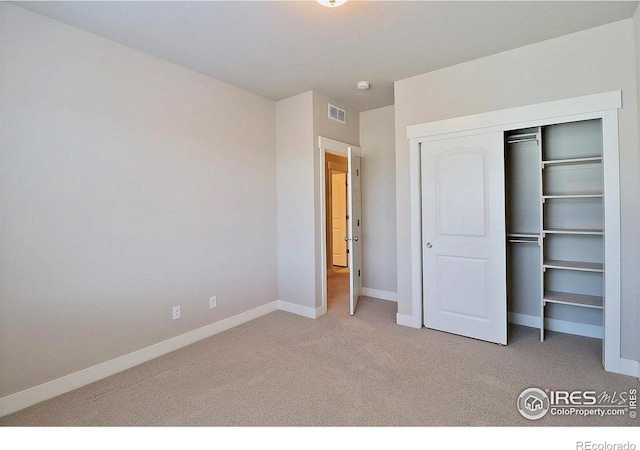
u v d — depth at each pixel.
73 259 2.23
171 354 2.74
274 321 3.50
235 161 3.38
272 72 3.05
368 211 4.44
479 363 2.47
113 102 2.43
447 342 2.88
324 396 2.07
